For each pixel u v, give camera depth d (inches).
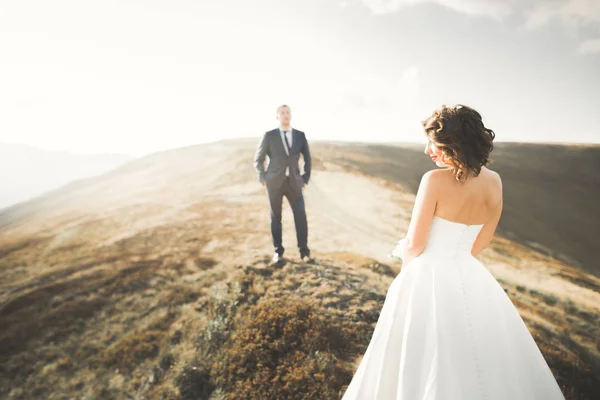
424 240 64.1
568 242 611.5
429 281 63.4
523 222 700.7
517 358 61.1
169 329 180.2
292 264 219.0
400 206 536.4
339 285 193.6
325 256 259.1
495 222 68.6
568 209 797.2
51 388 149.1
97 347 172.9
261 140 190.2
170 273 248.8
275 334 153.6
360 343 149.6
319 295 181.6
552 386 60.1
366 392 65.2
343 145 1251.2
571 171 1046.4
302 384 127.1
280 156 190.2
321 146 1189.7
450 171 61.9
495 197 63.1
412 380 58.9
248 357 143.4
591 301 278.2
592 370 165.9
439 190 61.1
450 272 62.8
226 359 145.9
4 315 203.5
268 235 337.4
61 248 334.3
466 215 62.4
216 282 218.5
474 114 58.7
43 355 169.0
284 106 185.0
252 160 834.8
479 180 61.2
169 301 206.8
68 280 250.5
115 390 145.5
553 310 248.4
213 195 559.8
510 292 279.3
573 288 313.6
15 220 534.0
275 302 176.1
